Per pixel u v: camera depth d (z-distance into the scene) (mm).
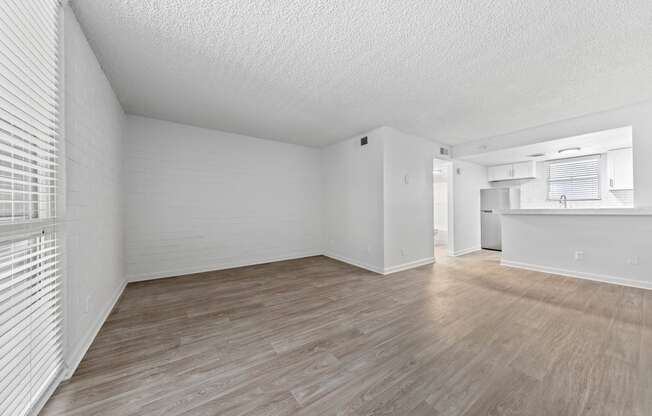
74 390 1286
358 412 1159
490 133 4117
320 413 1155
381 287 3055
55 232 1335
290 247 4805
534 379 1373
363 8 1520
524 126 3768
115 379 1379
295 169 4895
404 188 4027
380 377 1403
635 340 1768
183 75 2316
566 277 3439
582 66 2154
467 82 2443
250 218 4336
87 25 1642
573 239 3471
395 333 1907
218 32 1744
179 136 3680
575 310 2318
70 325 1434
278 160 4676
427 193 4406
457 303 2521
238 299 2656
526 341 1773
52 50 1295
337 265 4270
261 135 4285
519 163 5398
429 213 4422
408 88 2570
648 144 2832
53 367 1287
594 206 4762
